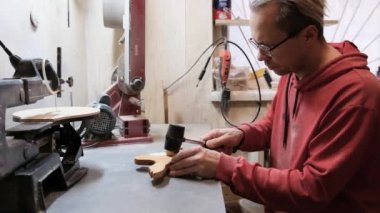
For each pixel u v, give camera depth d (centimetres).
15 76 92
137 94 161
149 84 209
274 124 131
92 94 217
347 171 89
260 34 98
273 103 139
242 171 97
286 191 92
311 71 104
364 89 90
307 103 105
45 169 83
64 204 83
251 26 101
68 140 109
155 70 209
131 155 126
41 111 106
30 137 86
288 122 118
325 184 89
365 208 98
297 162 103
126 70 152
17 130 87
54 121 92
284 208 95
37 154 88
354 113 89
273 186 94
